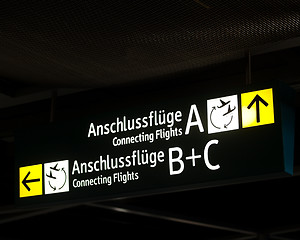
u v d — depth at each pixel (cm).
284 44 746
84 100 898
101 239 1692
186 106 667
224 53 691
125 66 728
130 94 865
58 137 744
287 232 1570
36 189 744
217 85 811
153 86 830
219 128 643
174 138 665
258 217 1495
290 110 639
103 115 718
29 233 1675
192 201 1409
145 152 679
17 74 793
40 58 711
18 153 768
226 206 1434
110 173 696
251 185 1341
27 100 923
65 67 737
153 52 681
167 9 577
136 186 675
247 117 631
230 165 629
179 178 652
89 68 737
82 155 720
